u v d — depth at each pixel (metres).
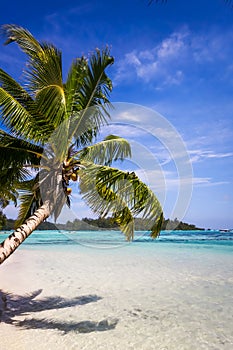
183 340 5.44
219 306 7.58
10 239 5.66
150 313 7.00
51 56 6.20
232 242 31.45
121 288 9.56
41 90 6.04
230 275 11.85
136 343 5.27
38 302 7.82
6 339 5.24
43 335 5.51
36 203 7.97
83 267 13.98
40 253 20.72
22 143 6.73
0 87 6.15
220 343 5.32
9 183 7.14
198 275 11.89
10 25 6.19
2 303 7.54
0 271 12.81
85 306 7.52
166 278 11.22
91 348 5.01
